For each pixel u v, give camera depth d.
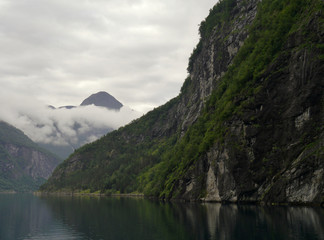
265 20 142.00
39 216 96.00
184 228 61.88
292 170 88.50
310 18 96.81
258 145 102.19
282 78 99.12
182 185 151.62
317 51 90.88
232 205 104.12
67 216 93.38
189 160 155.25
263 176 99.88
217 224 64.12
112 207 123.81
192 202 136.25
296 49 97.75
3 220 86.19
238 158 108.50
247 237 49.53
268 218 66.25
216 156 124.56
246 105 108.88
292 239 45.97
